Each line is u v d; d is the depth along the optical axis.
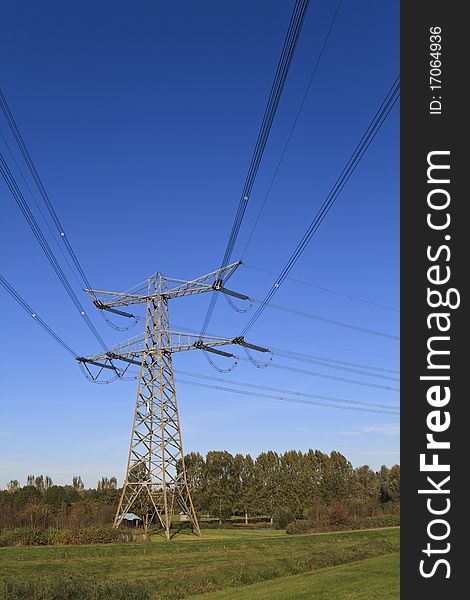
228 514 124.19
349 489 144.88
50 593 32.88
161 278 76.25
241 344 67.12
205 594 40.72
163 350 74.12
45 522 84.62
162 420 72.62
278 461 136.12
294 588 37.56
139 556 58.88
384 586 34.97
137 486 73.62
